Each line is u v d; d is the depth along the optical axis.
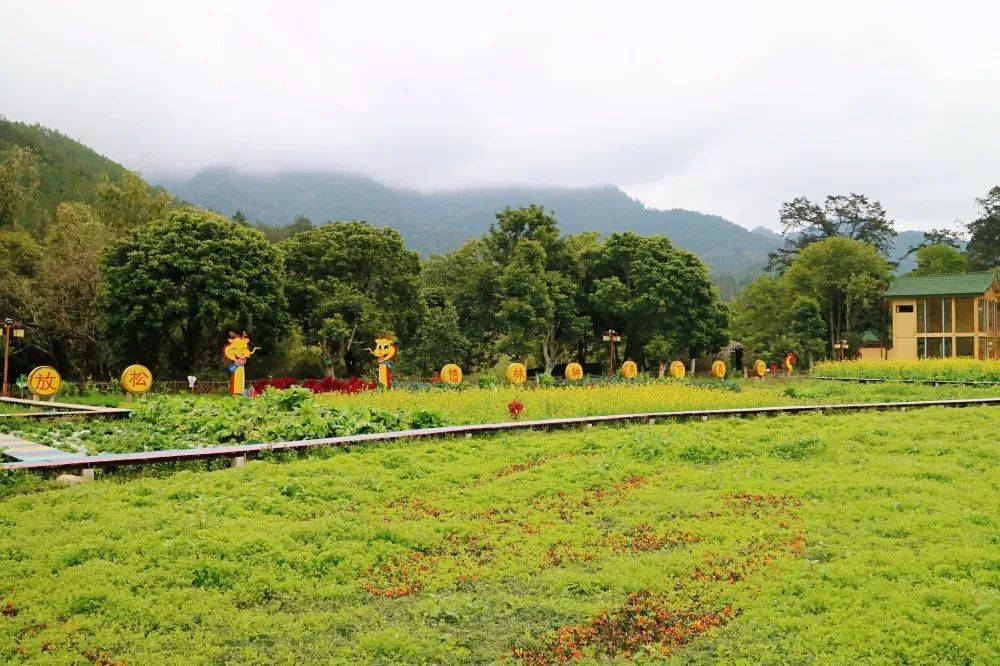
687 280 52.69
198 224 38.41
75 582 8.41
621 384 37.00
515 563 9.89
